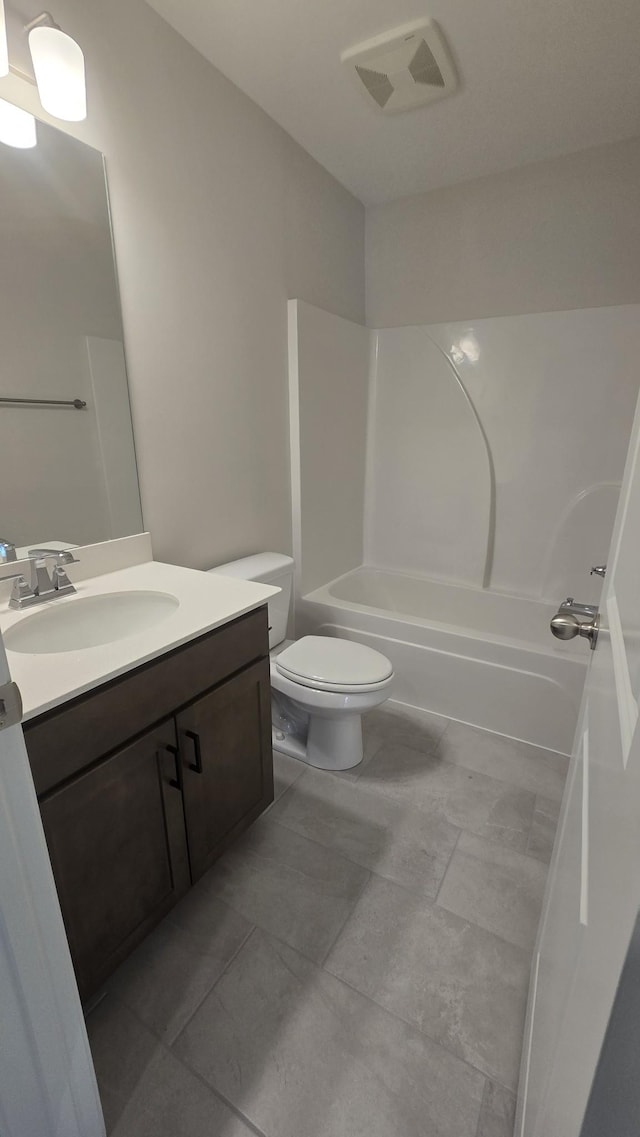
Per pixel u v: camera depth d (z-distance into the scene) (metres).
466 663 2.04
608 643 0.70
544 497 2.43
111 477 1.45
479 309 2.42
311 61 1.55
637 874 0.32
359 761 1.86
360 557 2.99
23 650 1.10
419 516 2.78
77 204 1.26
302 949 1.20
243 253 1.80
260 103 1.76
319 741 1.82
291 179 1.99
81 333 1.31
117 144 1.32
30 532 1.27
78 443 1.35
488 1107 0.92
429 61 1.54
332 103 1.75
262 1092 0.94
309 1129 0.90
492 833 1.55
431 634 2.10
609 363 2.17
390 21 1.41
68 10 1.17
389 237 2.54
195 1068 0.98
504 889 1.36
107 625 1.29
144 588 1.34
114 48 1.28
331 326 2.33
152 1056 1.00
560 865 0.85
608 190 2.05
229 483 1.91
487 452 2.50
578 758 0.90
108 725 0.94
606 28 1.42
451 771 1.82
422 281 2.52
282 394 2.13
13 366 1.19
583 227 2.12
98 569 1.44
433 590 2.74
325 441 2.44
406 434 2.71
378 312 2.67
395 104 1.75
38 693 0.83
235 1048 1.01
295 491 2.31
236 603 1.25
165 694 1.06
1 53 0.98
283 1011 1.08
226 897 1.33
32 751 0.81
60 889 0.90
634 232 2.04
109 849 0.98
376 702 1.65
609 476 2.27
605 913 0.40
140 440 1.52
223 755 1.27
